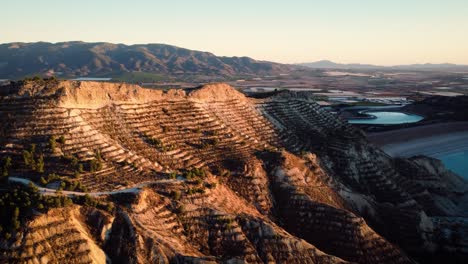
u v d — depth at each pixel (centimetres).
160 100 9469
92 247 5231
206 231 6338
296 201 7875
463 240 8444
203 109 10112
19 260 4778
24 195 5503
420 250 8162
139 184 6725
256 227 6538
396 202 9800
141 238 5525
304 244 6419
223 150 9062
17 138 6906
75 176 6450
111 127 8025
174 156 8212
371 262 6956
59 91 7650
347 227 7262
